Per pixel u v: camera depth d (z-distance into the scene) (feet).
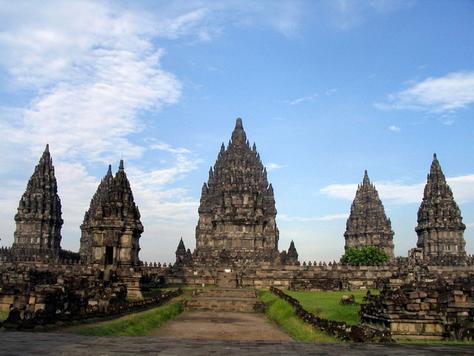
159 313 183.32
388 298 122.83
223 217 498.69
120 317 149.18
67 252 501.97
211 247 510.99
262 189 606.55
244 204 503.20
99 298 153.38
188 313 226.38
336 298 222.89
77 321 124.57
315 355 63.36
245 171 517.14
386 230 643.86
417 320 118.11
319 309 168.66
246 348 68.13
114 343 70.23
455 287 137.80
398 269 338.34
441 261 451.94
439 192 498.69
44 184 501.97
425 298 123.65
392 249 643.04
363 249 493.77
